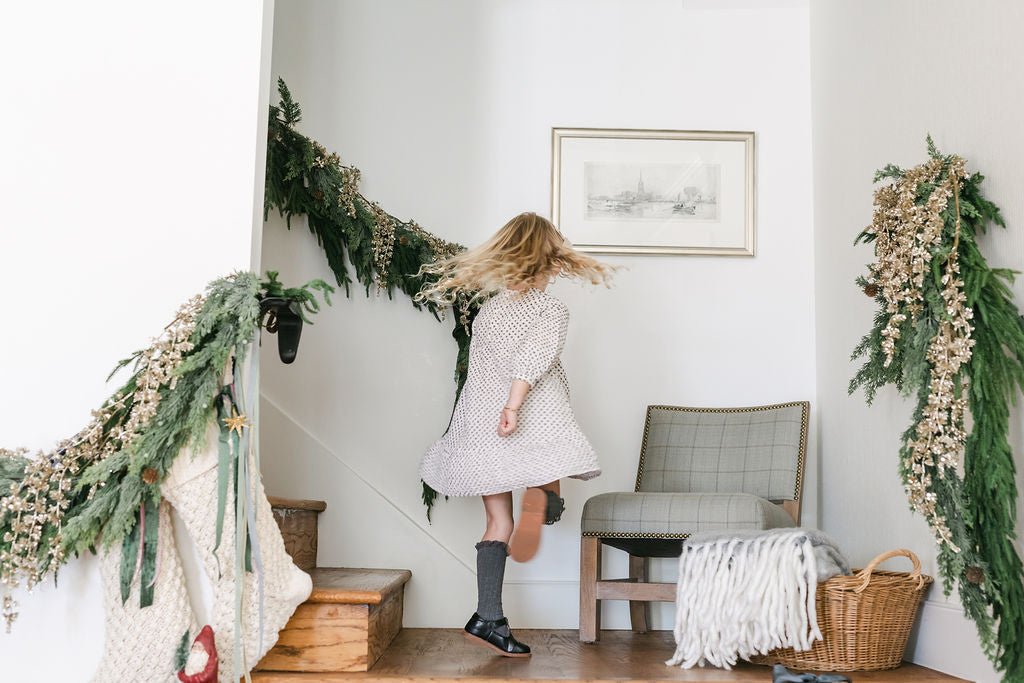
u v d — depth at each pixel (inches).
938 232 86.7
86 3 91.3
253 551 81.8
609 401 136.7
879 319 96.0
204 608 84.8
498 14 141.8
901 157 110.0
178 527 85.6
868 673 93.6
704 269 139.5
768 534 96.4
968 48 95.0
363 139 138.5
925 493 83.6
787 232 139.7
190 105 90.7
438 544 129.8
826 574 93.7
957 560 80.4
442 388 133.6
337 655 88.7
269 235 130.8
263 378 130.5
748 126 140.9
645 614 128.2
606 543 115.8
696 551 99.0
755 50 142.1
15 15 90.7
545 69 141.3
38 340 87.1
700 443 129.9
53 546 78.4
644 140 140.5
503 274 103.0
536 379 99.4
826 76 135.6
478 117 140.0
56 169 89.3
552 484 103.6
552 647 110.4
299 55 138.9
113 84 90.7
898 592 94.6
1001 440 80.6
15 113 89.7
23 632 82.9
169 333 82.1
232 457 81.2
